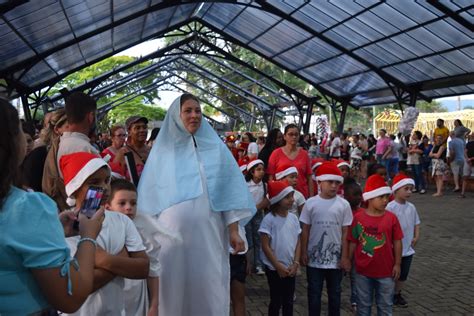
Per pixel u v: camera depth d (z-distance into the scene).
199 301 3.21
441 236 8.55
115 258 2.29
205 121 3.47
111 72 26.08
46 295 1.50
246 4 18.67
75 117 3.11
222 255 3.34
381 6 15.22
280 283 4.16
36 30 14.28
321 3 17.00
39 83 22.20
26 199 1.48
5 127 1.47
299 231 4.25
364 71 21.73
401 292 5.46
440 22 14.39
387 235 3.97
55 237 1.50
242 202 3.33
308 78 26.84
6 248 1.42
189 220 3.20
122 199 2.82
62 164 2.29
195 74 40.00
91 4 14.25
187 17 24.88
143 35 24.33
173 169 3.28
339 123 27.09
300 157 5.94
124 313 2.48
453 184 15.82
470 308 4.96
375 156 17.44
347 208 4.22
